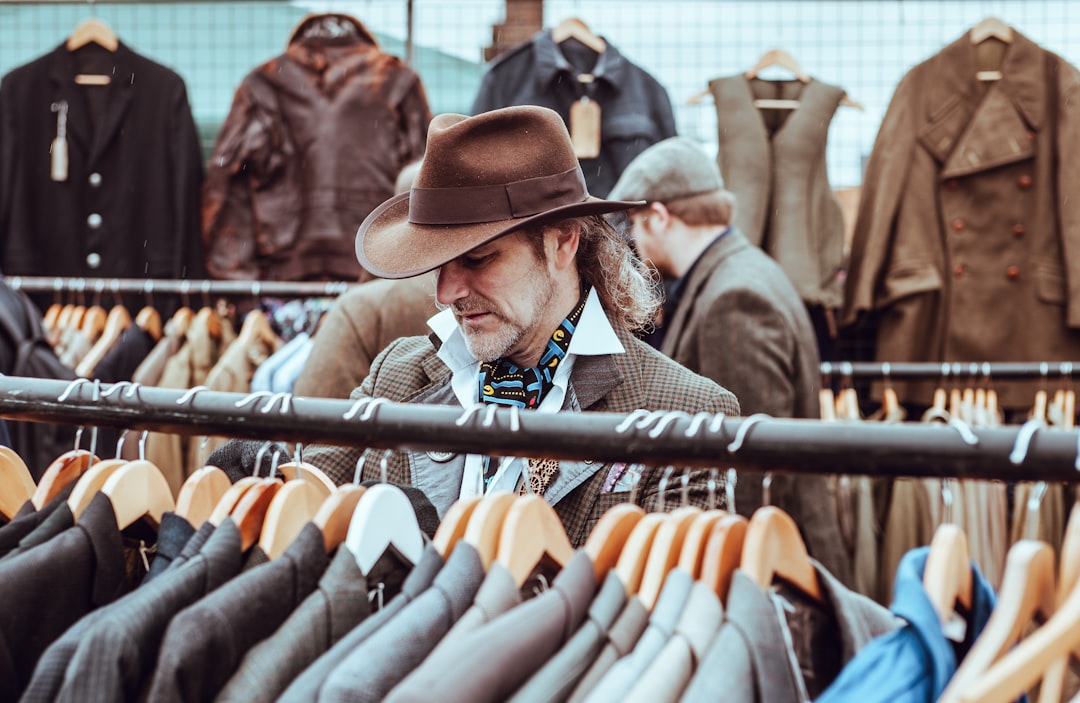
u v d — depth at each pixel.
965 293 3.73
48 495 1.34
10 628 1.16
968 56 3.80
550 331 1.73
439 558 1.16
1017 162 3.73
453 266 1.62
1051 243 3.70
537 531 1.17
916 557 1.08
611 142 3.95
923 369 3.24
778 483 2.68
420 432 1.22
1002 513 3.11
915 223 3.77
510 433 1.19
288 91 4.02
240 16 4.67
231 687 1.05
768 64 3.97
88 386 1.36
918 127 3.81
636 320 1.83
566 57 4.07
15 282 3.49
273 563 1.14
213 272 4.00
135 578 1.39
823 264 3.82
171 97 4.08
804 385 2.80
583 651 1.05
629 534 1.18
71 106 4.05
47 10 4.71
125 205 4.03
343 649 1.05
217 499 1.33
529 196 1.60
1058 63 3.73
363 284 2.91
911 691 1.00
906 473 1.07
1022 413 3.69
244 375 3.32
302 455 1.86
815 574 1.17
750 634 1.03
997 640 0.98
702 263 2.88
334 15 4.08
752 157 3.83
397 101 4.03
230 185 4.02
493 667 0.97
